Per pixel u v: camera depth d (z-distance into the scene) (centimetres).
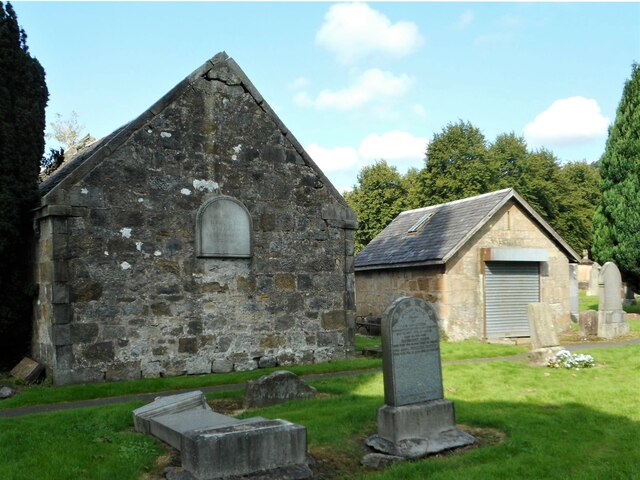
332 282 1545
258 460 657
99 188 1267
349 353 1551
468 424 858
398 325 789
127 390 1156
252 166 1456
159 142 1341
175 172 1355
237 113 1447
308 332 1499
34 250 1353
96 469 664
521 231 2109
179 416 805
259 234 1453
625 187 2545
